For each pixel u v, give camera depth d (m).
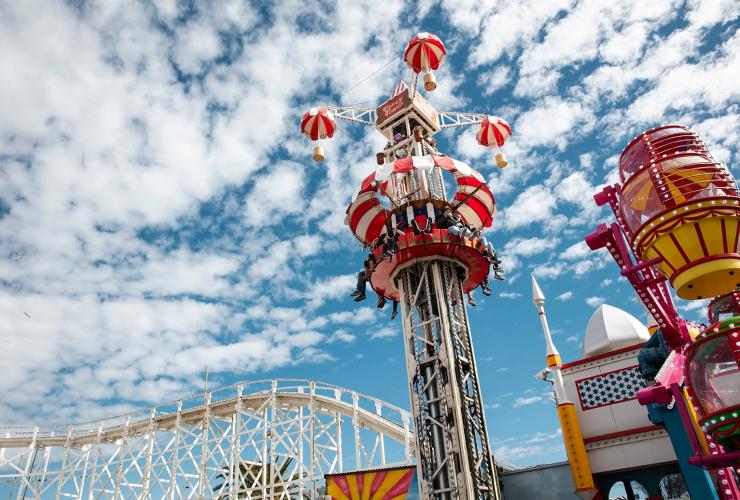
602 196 11.91
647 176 10.47
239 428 45.38
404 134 27.11
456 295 22.00
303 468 41.12
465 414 19.03
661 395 9.29
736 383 8.20
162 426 50.16
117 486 48.88
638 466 19.34
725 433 8.20
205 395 48.16
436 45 25.44
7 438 53.00
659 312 10.92
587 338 22.41
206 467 45.31
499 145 27.61
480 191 24.59
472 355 20.86
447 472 18.89
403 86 27.75
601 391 20.80
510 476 21.12
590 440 20.38
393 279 22.83
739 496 12.41
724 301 10.52
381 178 21.50
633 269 10.41
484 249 22.11
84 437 53.31
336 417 43.66
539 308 23.03
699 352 8.69
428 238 21.31
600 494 19.91
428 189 24.08
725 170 9.90
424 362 20.52
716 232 9.43
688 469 14.70
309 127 26.83
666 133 10.75
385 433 40.34
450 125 28.92
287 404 46.62
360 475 23.02
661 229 9.89
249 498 42.91
